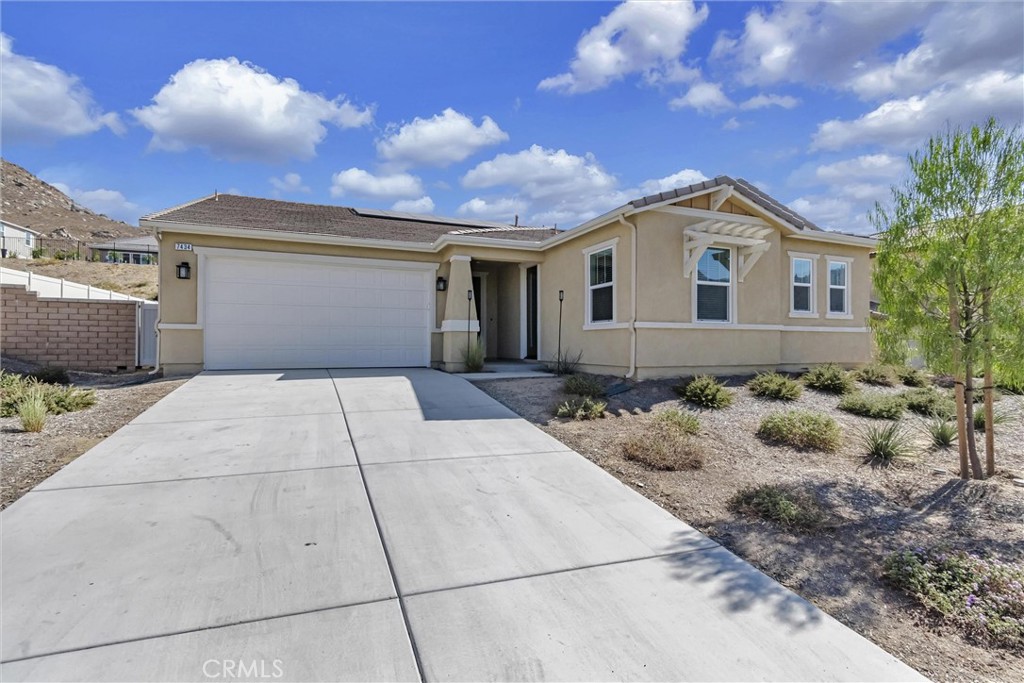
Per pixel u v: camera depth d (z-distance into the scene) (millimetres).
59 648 2273
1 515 3623
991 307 4820
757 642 2516
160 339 10844
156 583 2830
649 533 3719
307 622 2537
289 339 11789
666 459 5285
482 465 5090
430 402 7895
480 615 2646
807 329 12188
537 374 11031
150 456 5031
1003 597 2891
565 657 2342
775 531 3889
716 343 10477
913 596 3018
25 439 5469
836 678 2281
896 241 5363
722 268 10664
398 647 2377
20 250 33094
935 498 4582
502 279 15375
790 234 11570
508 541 3506
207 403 7555
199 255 11023
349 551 3279
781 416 6605
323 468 4836
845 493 4668
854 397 8094
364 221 15000
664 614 2715
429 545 3402
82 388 8820
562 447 5785
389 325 12648
